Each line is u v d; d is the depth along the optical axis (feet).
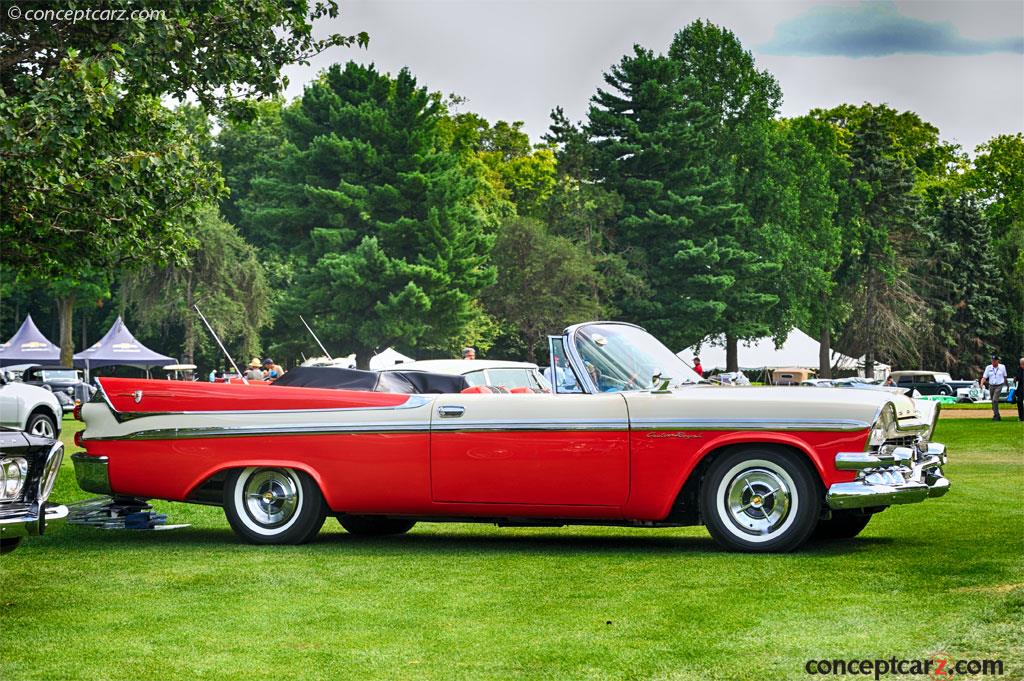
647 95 238.07
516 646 17.94
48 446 21.18
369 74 210.18
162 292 208.13
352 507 28.73
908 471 26.68
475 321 218.59
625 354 29.25
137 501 31.86
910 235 279.49
